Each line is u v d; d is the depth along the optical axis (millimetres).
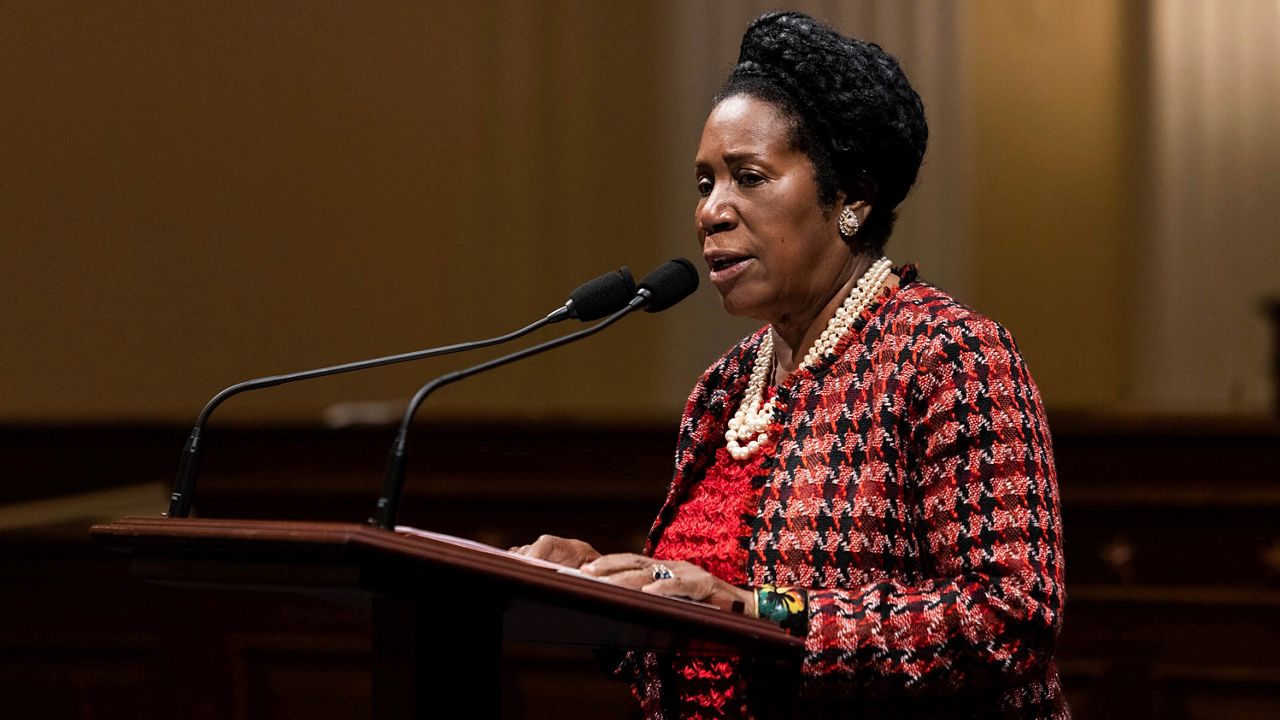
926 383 6082
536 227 26609
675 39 26219
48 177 26875
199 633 14500
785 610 5746
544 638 6195
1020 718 6062
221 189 26906
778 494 6328
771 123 6535
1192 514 13117
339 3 27031
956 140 24953
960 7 24969
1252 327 24844
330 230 26953
